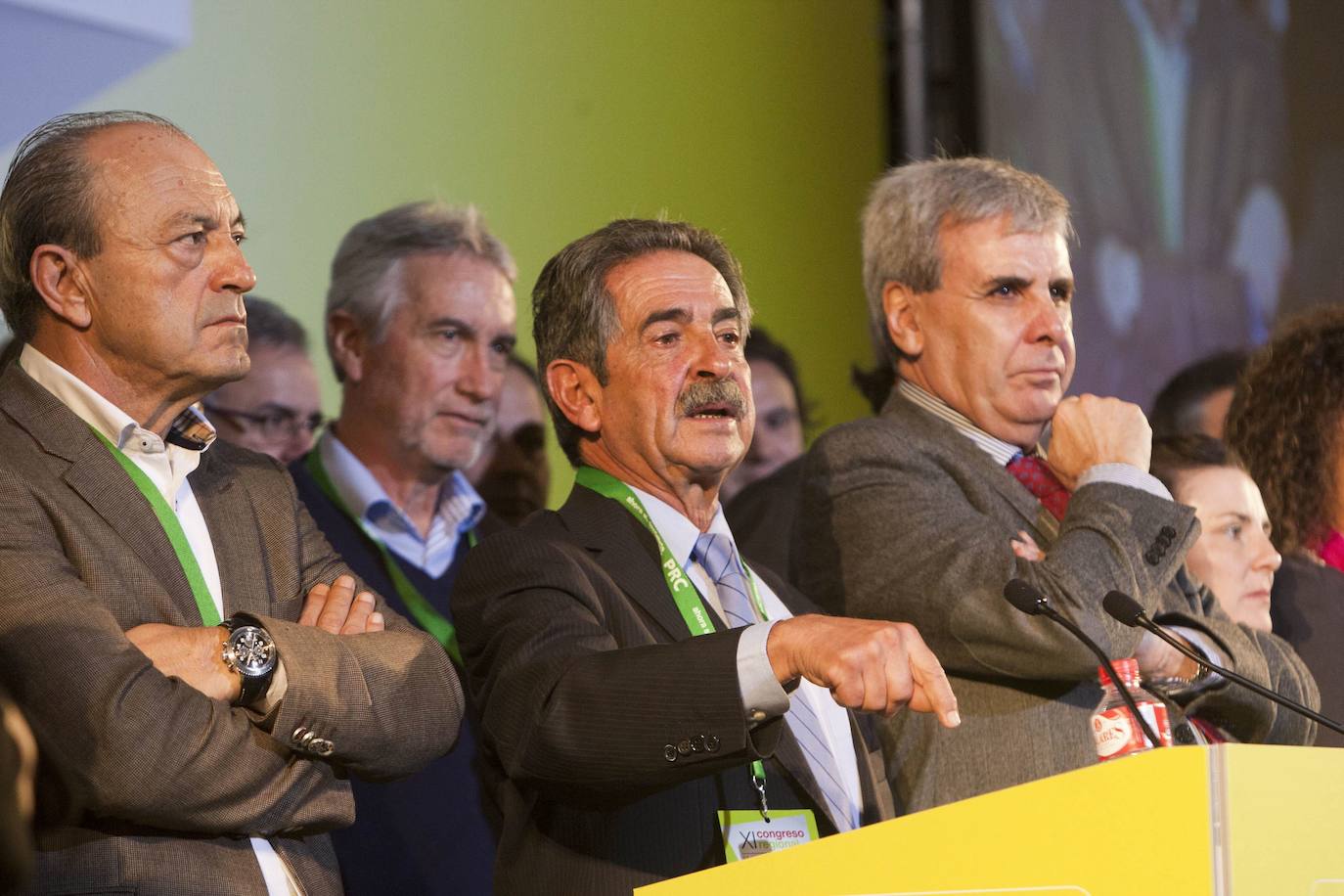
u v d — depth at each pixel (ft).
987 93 41.68
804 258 38.68
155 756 14.84
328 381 28.22
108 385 17.12
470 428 28.48
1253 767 11.68
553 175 33.12
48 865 14.76
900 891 12.77
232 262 17.48
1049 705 20.72
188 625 16.42
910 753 20.98
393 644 17.21
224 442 18.70
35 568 15.42
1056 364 23.03
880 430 22.66
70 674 14.87
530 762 15.90
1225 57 45.88
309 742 15.84
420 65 30.76
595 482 19.60
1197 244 44.62
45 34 25.12
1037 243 23.20
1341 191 47.98
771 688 15.15
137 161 17.22
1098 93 43.42
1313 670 24.67
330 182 29.04
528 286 32.27
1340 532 26.81
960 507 21.86
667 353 19.42
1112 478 21.59
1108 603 17.10
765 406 34.17
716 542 19.57
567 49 33.71
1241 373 28.96
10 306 17.29
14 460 16.25
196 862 15.35
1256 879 11.51
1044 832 12.18
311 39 28.94
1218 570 24.43
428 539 28.22
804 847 13.28
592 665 15.88
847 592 21.72
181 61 26.94
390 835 24.20
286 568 17.90
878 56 41.63
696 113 36.55
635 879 16.62
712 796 17.29
